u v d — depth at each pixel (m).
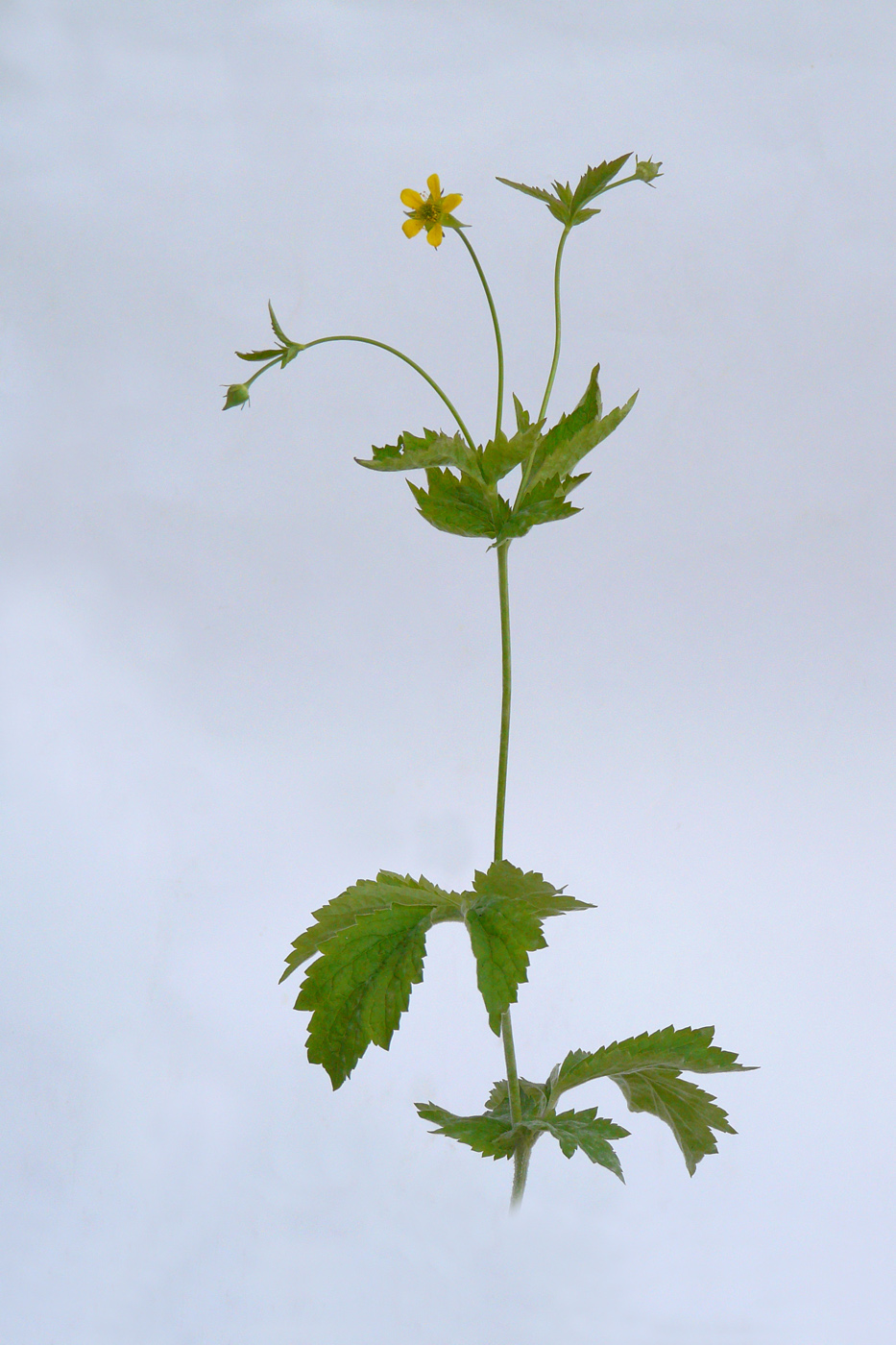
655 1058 0.98
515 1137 0.98
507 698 0.98
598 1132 0.97
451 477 0.98
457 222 0.97
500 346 0.97
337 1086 0.95
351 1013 0.96
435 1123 0.98
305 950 0.97
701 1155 1.00
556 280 0.98
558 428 0.99
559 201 0.98
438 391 0.97
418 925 0.96
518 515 0.97
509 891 0.96
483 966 0.95
